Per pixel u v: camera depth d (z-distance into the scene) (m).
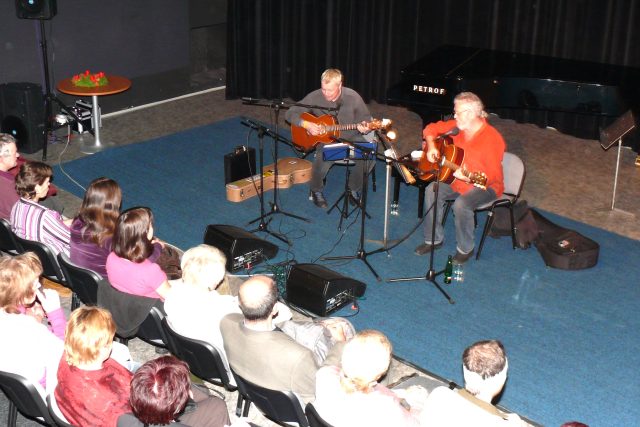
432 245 5.77
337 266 6.16
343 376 3.32
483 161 5.96
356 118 6.86
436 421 3.32
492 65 7.57
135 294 4.38
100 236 4.76
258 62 10.09
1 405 4.50
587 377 4.94
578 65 7.58
